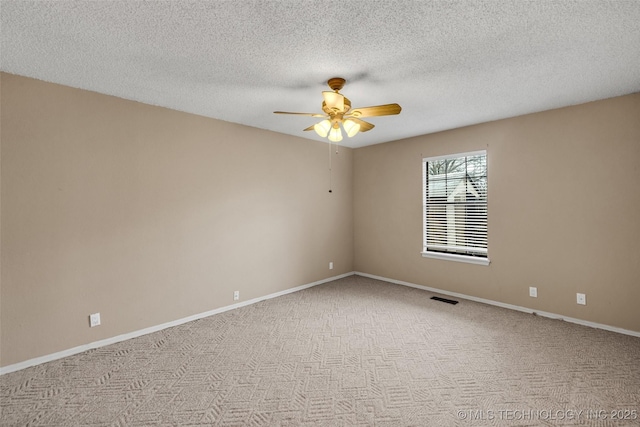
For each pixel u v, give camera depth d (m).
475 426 1.86
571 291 3.41
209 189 3.78
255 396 2.18
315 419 1.94
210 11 1.73
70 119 2.80
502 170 3.88
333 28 1.91
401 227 5.02
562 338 3.01
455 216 4.41
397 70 2.50
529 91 2.97
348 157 5.63
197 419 1.95
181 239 3.53
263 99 3.18
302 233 4.86
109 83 2.75
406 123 4.05
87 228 2.89
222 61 2.34
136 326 3.18
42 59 2.30
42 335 2.65
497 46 2.14
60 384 2.33
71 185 2.80
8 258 2.50
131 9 1.71
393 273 5.17
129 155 3.15
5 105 2.49
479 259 4.12
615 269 3.13
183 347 2.93
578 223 3.35
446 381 2.32
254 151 4.24
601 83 2.79
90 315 2.90
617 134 3.10
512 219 3.82
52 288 2.70
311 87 2.85
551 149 3.50
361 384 2.30
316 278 5.09
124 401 2.13
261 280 4.31
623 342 2.90
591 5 1.70
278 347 2.91
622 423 1.86
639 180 2.99
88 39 2.03
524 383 2.28
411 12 1.75
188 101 3.23
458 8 1.72
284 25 1.88
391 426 1.87
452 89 2.91
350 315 3.71
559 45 2.13
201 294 3.69
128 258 3.14
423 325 3.38
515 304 3.83
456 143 4.29
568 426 1.85
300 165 4.83
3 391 2.25
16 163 2.54
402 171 4.97
